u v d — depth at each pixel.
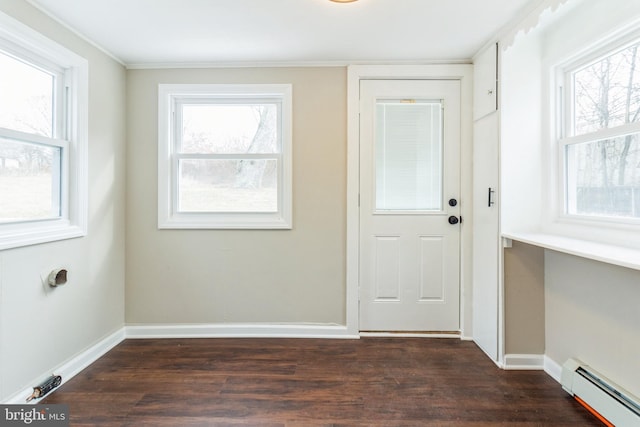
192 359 2.19
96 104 2.18
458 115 2.49
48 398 1.75
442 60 2.44
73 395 1.78
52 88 1.93
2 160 1.63
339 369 2.06
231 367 2.08
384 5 1.75
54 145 1.90
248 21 1.90
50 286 1.84
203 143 2.56
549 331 2.02
